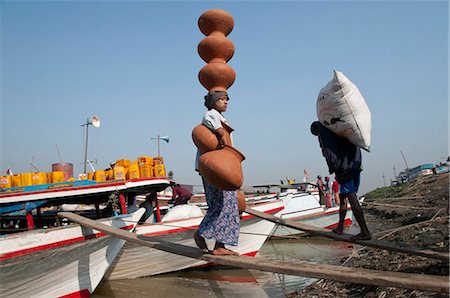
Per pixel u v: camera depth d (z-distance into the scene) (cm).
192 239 977
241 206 541
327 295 712
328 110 496
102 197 958
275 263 432
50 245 644
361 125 483
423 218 1723
